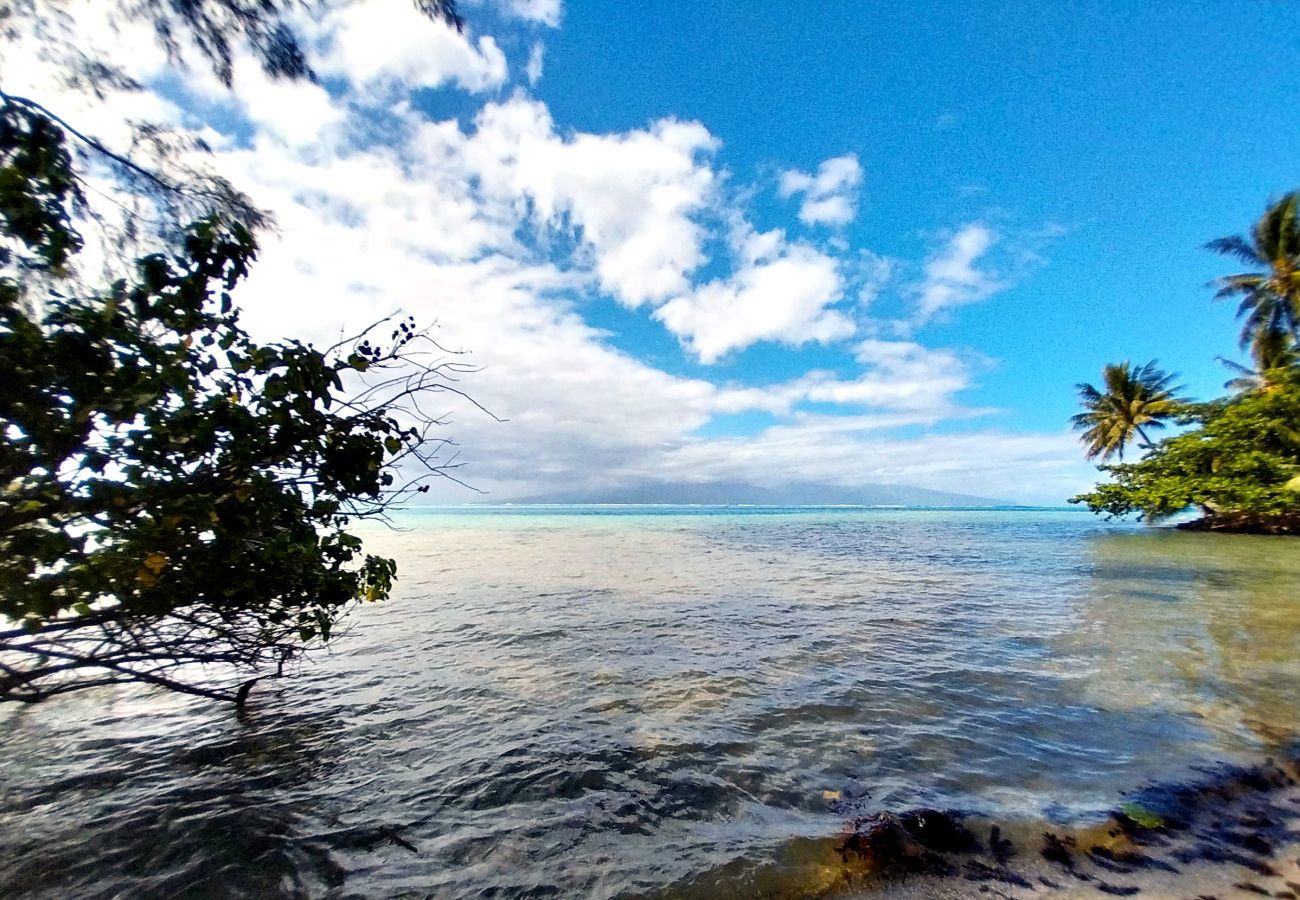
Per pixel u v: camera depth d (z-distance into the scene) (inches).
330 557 203.8
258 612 198.7
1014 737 211.8
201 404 155.6
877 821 156.0
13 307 137.2
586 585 596.4
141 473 149.9
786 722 226.7
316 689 267.9
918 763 191.6
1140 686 267.6
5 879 135.8
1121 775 182.1
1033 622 408.2
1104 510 1574.8
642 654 326.0
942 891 129.6
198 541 164.2
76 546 142.8
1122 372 1754.4
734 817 161.2
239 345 166.1
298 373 160.6
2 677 161.6
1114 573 684.1
